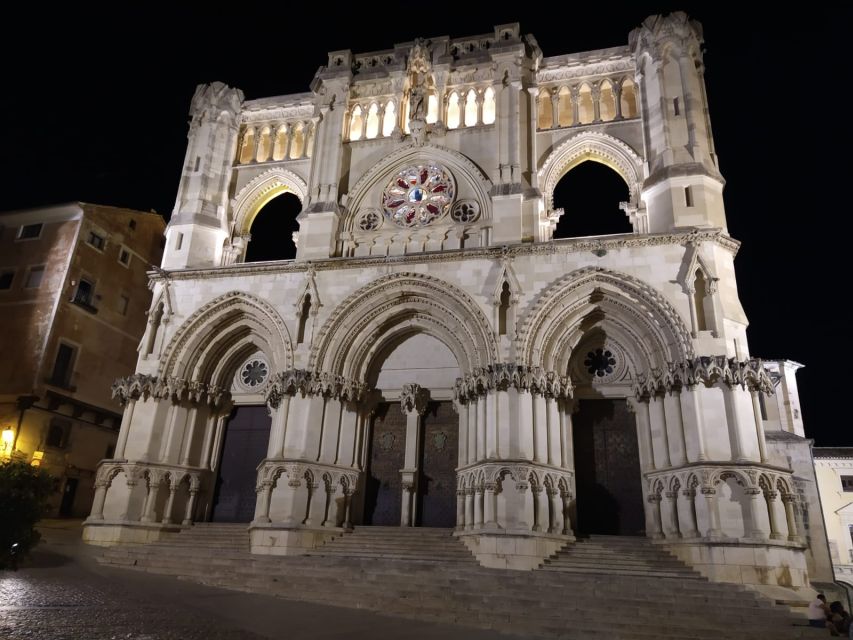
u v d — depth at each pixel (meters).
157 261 49.88
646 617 18.36
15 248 43.16
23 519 19.72
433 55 37.88
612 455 29.72
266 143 40.16
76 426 40.62
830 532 44.72
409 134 36.41
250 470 33.88
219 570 23.70
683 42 33.62
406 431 32.16
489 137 35.31
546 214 33.22
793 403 42.62
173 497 31.69
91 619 13.38
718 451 25.25
